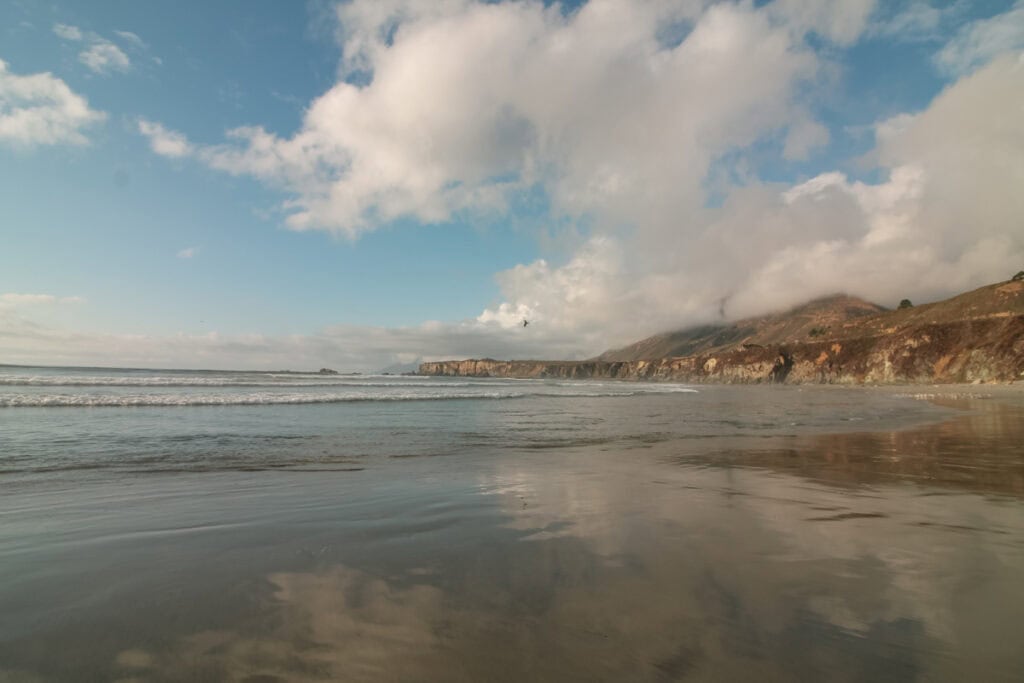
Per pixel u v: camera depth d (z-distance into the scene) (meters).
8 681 2.20
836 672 2.27
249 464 8.34
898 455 9.54
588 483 6.96
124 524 4.88
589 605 3.02
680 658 2.41
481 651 2.48
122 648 2.52
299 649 2.51
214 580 3.43
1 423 13.32
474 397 31.06
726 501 5.85
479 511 5.38
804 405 27.45
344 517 5.14
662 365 171.12
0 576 3.49
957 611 2.95
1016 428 14.52
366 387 40.56
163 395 23.70
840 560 3.83
